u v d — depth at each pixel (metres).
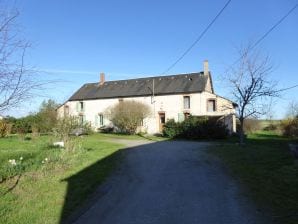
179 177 12.04
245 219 7.31
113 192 9.85
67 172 12.09
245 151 19.25
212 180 11.42
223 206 8.32
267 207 8.12
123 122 41.41
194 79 44.84
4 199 8.34
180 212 7.89
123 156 17.81
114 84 51.94
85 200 8.83
